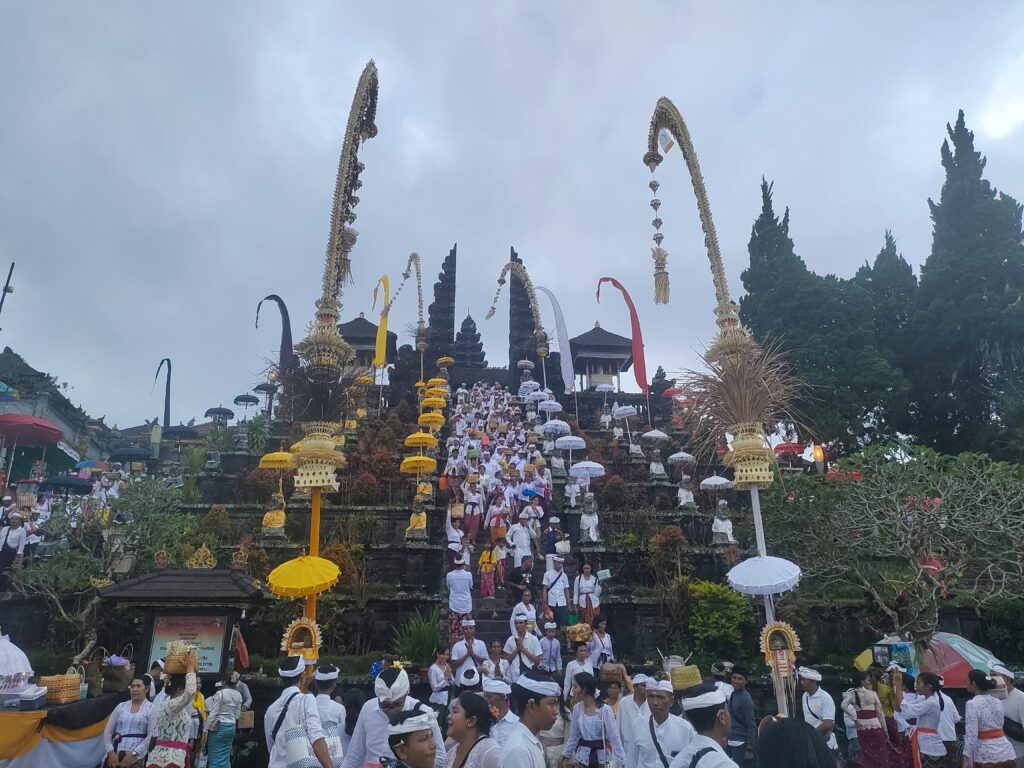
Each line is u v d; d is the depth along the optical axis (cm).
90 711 1056
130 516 1847
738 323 1062
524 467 2498
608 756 789
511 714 598
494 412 3666
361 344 4756
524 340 5019
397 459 2577
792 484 1903
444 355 4947
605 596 1809
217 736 1015
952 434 3131
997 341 2912
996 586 1680
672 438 3397
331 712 741
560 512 2419
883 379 3020
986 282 3042
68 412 4050
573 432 3428
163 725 777
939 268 3142
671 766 423
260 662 1468
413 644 1576
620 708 707
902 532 1577
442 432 3459
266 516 1970
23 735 989
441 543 2095
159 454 4284
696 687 469
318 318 1059
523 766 433
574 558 2120
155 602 1085
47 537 1822
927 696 1042
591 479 2686
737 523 2283
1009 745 912
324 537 2089
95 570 1641
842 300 3416
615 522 2414
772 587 901
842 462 1816
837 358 3167
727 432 1048
